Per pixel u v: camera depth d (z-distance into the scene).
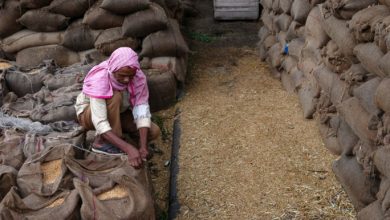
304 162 4.43
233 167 4.46
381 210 3.19
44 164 3.59
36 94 4.92
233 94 5.95
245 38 8.30
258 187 4.16
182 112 5.55
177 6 7.18
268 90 5.98
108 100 3.64
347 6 3.96
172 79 5.64
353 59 4.02
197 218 3.87
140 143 3.76
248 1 9.09
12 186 3.35
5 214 2.96
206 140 4.93
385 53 3.34
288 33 5.72
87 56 5.62
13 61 6.15
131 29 5.50
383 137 3.27
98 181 3.35
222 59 7.24
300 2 5.36
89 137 4.15
